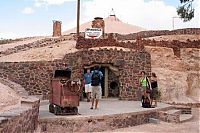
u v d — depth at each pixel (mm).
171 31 28297
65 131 12086
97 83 15039
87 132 12516
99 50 21297
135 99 21016
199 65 24281
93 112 13820
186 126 14672
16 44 26719
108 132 12695
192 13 22234
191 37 27375
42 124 11680
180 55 24531
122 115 13789
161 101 21016
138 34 27984
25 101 10789
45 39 25281
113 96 22750
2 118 7055
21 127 8789
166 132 13070
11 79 19016
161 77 22172
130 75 21391
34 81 19297
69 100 12680
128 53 21547
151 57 23250
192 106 21125
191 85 23281
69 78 13719
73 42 23812
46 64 19547
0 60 20531
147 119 15375
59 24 30766
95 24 25844
